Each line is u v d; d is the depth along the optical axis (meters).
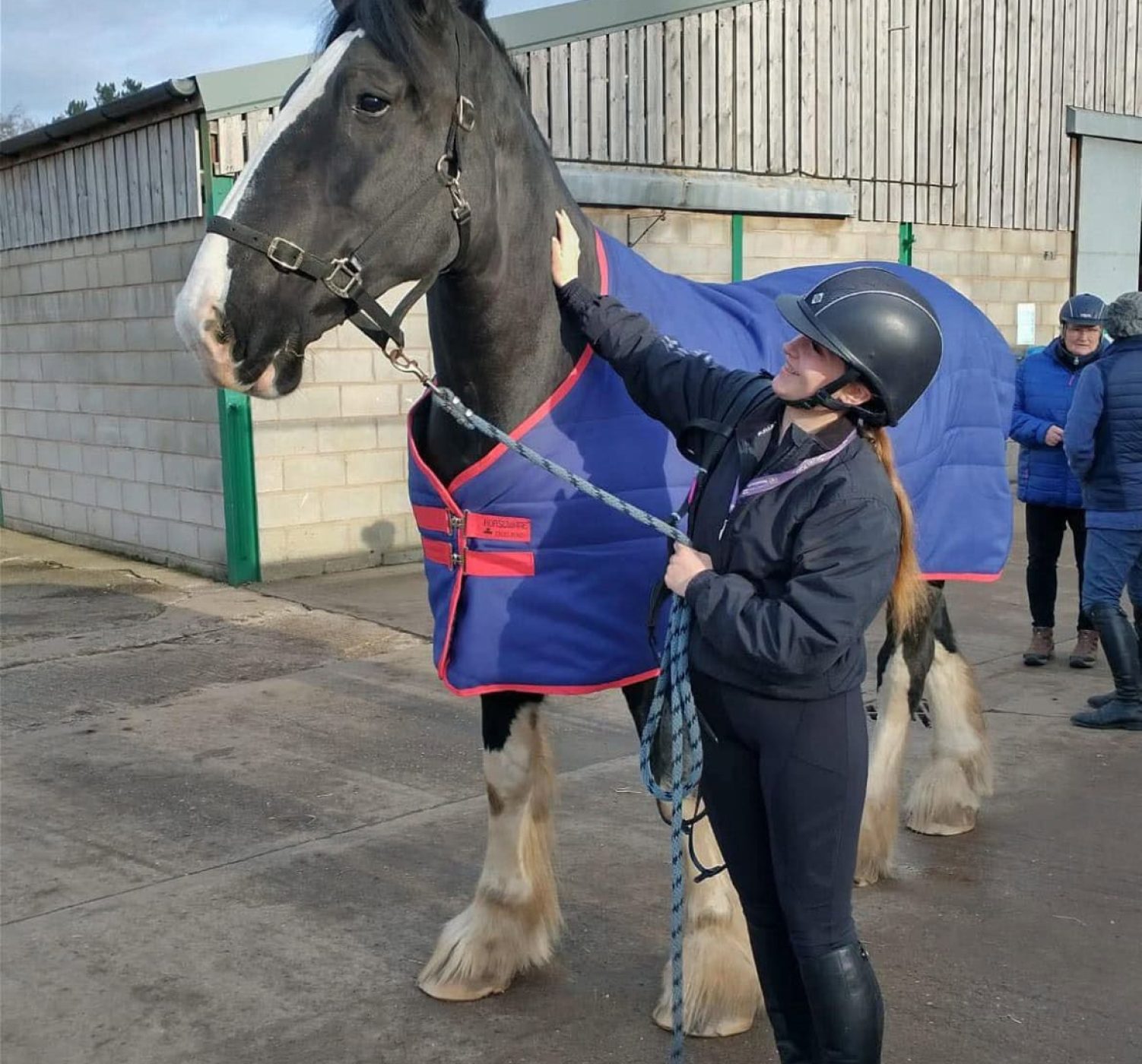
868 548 1.85
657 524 2.07
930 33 10.07
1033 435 5.24
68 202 8.46
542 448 2.45
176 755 4.35
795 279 3.50
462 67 2.19
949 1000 2.67
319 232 2.05
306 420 7.41
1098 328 5.18
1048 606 5.39
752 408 2.08
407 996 2.73
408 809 3.82
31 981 2.80
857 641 2.00
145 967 2.86
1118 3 11.48
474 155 2.21
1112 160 11.73
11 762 4.29
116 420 8.32
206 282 1.98
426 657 5.61
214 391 7.23
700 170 8.86
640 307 2.70
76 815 3.80
